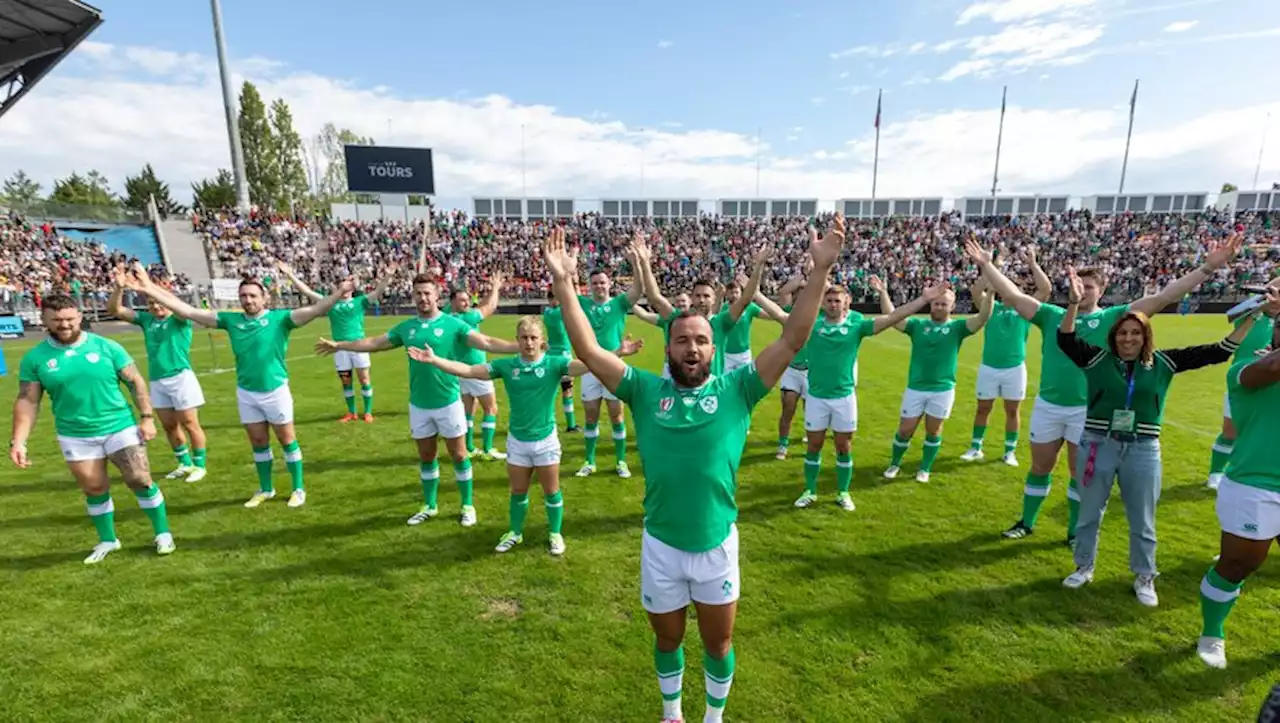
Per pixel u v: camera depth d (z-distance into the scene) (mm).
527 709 3352
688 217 49188
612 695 3459
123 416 4996
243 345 5895
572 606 4359
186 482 6910
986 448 8188
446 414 5594
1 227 27422
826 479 7016
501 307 31156
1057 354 5109
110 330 22078
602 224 45094
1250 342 5695
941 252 38062
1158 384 4020
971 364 15258
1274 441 3340
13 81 22297
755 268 6312
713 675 3016
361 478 7113
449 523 5828
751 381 2752
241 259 32031
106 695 3455
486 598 4469
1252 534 3375
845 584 4598
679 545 2795
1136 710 3303
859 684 3527
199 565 4957
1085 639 3908
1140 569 4234
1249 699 3371
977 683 3523
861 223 43844
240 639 3961
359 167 39844
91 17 20297
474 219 43938
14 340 20172
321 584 4660
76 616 4219
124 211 34594
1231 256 4406
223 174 60750
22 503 6258
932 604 4320
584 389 7195
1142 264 34469
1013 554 5066
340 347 5746
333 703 3393
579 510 6152
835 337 5852
